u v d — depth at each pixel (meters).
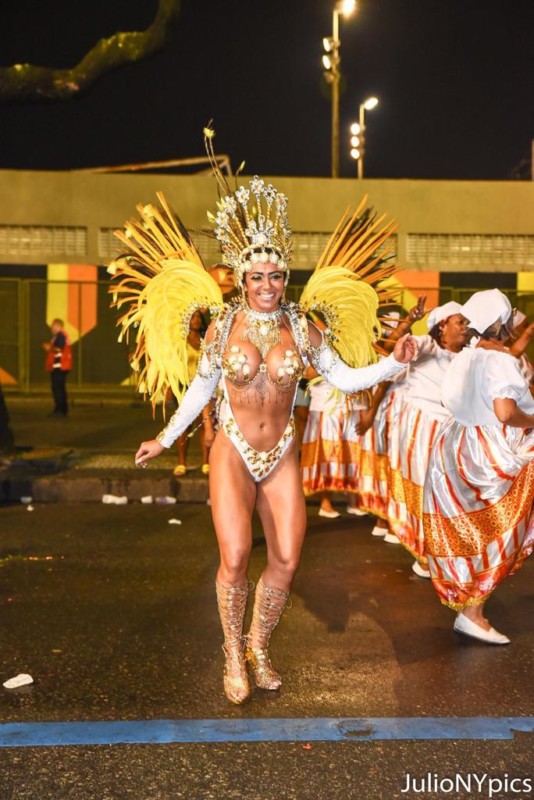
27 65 11.83
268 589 4.55
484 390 5.14
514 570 5.39
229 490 4.42
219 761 3.83
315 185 24.12
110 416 18.14
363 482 7.98
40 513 9.05
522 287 24.61
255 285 4.34
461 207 24.41
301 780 3.68
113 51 11.70
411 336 4.52
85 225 23.92
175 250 4.76
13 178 23.77
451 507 5.32
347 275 4.78
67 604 6.04
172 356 4.70
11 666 4.93
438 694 4.57
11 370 23.16
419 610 5.96
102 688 4.62
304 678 4.78
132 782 3.65
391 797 3.55
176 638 5.38
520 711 4.37
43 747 3.95
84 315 23.66
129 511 9.17
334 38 24.67
